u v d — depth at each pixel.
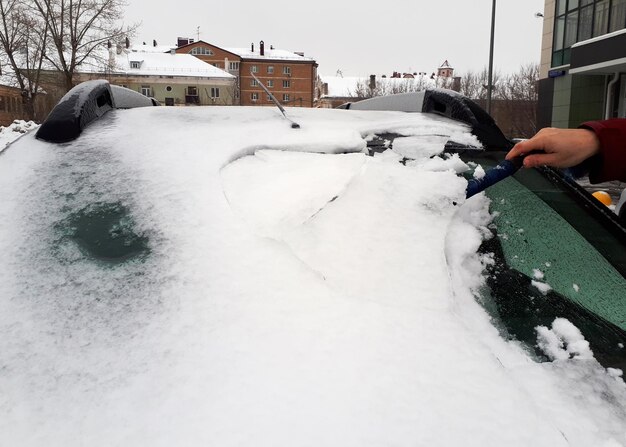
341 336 1.02
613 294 1.28
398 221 1.36
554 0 22.91
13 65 33.06
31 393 0.92
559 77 22.89
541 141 1.34
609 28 19.28
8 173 1.48
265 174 1.47
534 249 1.39
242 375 0.94
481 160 1.73
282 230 1.26
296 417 0.87
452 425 0.88
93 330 1.03
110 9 31.66
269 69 77.50
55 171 1.48
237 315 1.05
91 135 1.69
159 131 1.73
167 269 1.16
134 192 1.39
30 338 1.02
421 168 1.60
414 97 2.39
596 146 1.31
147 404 0.90
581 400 0.99
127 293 1.11
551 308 1.22
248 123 1.87
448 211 1.43
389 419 0.87
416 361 0.99
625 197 2.21
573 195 1.62
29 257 1.20
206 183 1.40
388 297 1.14
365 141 1.71
